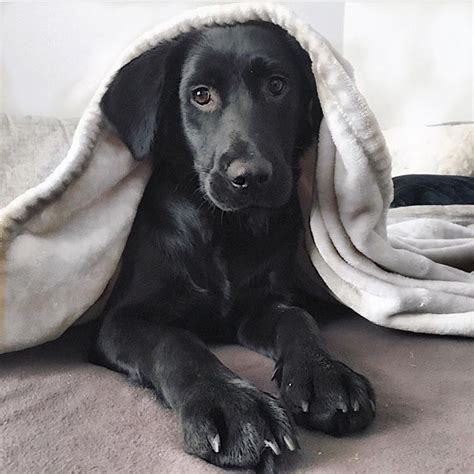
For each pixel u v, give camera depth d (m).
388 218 0.86
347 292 0.52
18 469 0.32
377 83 1.35
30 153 0.92
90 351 0.47
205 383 0.36
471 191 0.98
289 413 0.35
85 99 1.09
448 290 0.52
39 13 1.04
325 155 0.49
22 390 0.41
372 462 0.32
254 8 0.50
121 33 1.09
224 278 0.50
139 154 0.49
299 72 0.52
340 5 1.29
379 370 0.44
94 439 0.35
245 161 0.46
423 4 1.33
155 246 0.49
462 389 0.41
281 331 0.45
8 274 0.43
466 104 1.38
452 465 0.32
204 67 0.50
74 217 0.48
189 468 0.32
